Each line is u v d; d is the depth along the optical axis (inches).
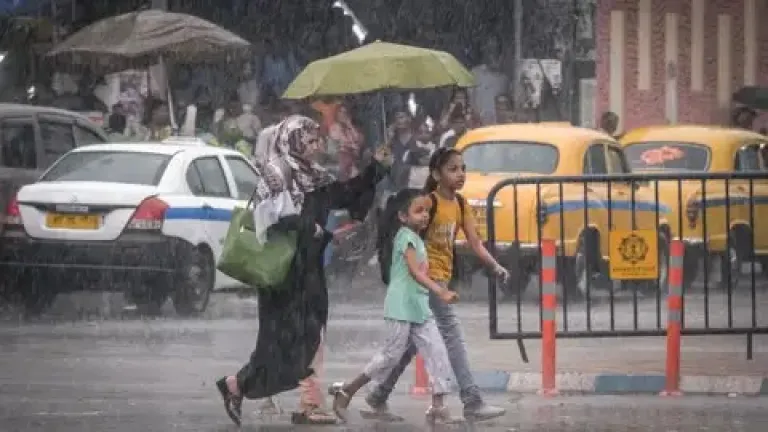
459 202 1031.0
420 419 1026.7
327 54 2498.8
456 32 2608.3
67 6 2333.9
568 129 1894.7
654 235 1199.6
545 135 1871.3
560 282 1770.4
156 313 1672.0
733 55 3048.7
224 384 984.3
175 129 2187.5
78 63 2154.3
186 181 1641.2
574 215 1777.8
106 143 1705.2
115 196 1596.9
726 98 3041.3
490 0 2608.3
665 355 1332.4
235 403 984.3
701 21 3004.4
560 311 1740.9
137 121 2241.6
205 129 2331.4
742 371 1210.0
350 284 2025.1
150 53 2130.9
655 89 2933.1
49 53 2150.6
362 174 983.0
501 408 1034.7
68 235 1600.6
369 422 1011.9
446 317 1024.2
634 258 1198.9
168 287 1616.6
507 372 1192.2
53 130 1779.0
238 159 1733.5
